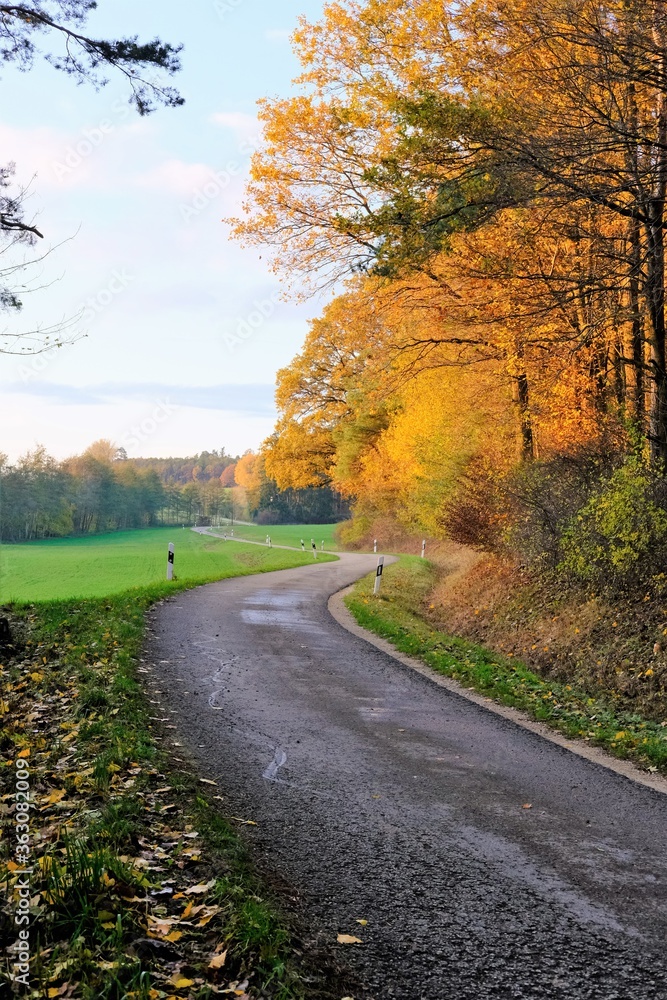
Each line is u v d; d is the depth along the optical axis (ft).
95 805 16.51
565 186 43.55
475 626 61.62
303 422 183.62
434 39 51.96
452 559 110.32
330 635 48.34
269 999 10.48
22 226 32.60
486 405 84.07
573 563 52.85
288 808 19.02
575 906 14.61
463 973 12.17
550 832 18.39
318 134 58.44
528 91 47.09
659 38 39.93
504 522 68.85
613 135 42.14
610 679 40.70
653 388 49.37
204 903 12.87
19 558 164.86
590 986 11.97
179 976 10.70
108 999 9.87
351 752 24.23
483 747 25.73
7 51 33.06
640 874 16.19
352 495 208.44
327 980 11.53
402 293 66.95
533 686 36.63
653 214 44.80
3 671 31.94
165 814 16.67
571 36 40.16
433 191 49.80
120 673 30.91
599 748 26.40
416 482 106.52
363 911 14.01
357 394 98.53
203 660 37.55
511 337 59.62
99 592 91.40
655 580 45.78
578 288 48.42
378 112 54.39
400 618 58.13
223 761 22.36
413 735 26.68
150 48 33.63
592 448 56.39
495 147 45.14
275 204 61.72
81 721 23.65
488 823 18.81
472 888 15.19
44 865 12.76
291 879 15.08
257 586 79.87
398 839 17.51
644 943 13.33
